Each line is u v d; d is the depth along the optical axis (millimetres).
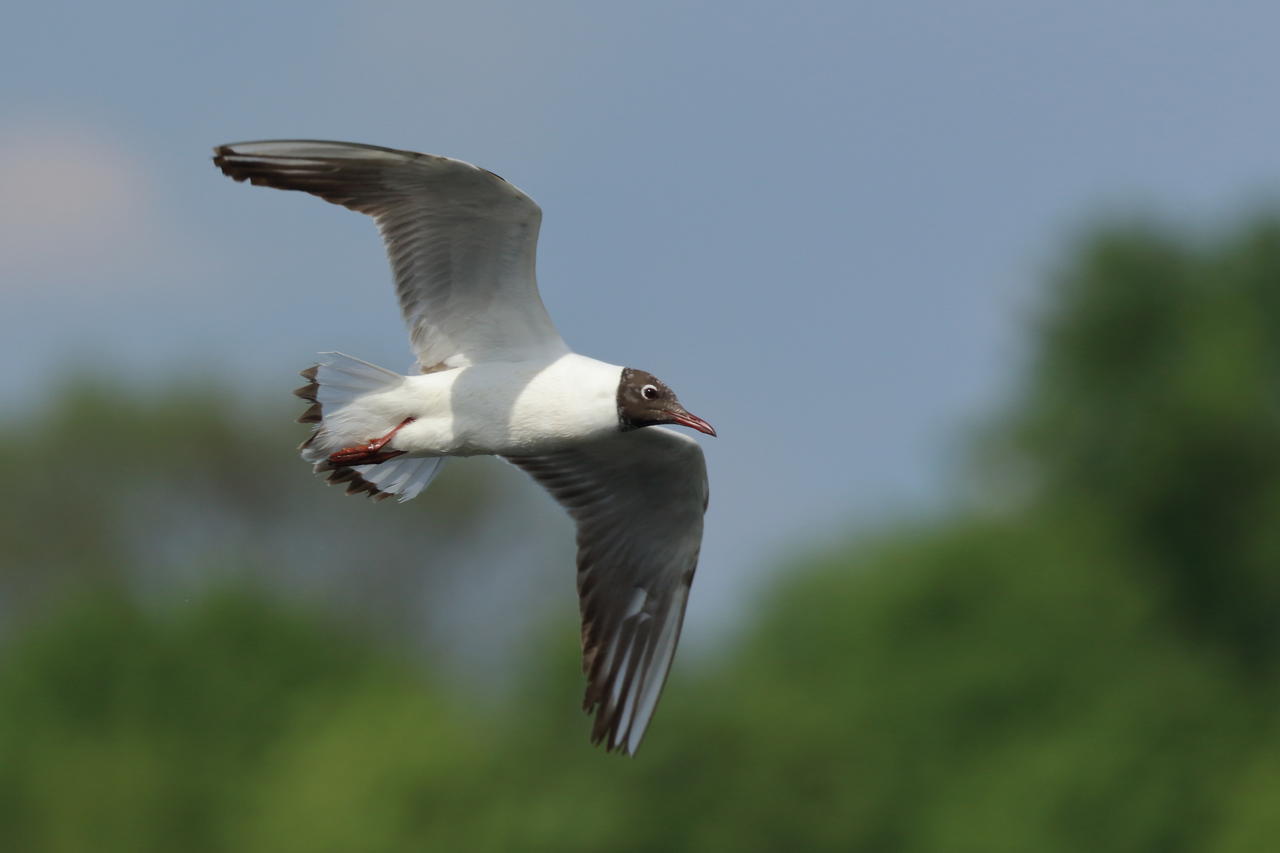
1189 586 22859
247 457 34906
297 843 18625
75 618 22047
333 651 22469
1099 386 23875
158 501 35219
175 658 21969
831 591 19234
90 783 20375
